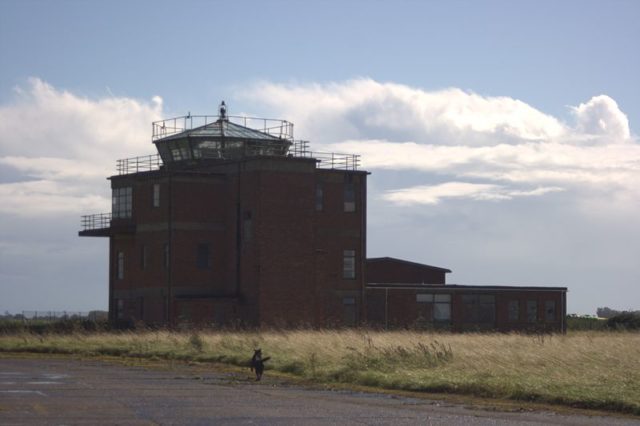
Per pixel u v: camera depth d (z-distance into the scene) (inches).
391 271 3939.5
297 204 3193.9
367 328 3048.7
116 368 1665.8
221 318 3166.8
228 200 3262.8
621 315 4141.2
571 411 1086.4
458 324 3540.8
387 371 1477.6
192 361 1866.4
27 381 1349.7
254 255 3144.7
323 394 1235.9
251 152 3427.7
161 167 3508.9
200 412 1005.8
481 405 1128.8
